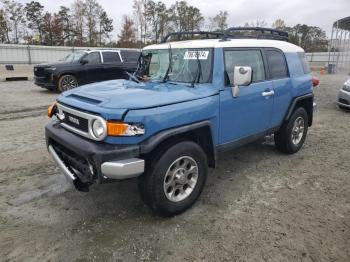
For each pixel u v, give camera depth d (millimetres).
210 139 3551
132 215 3408
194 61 3807
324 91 13359
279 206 3604
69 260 2727
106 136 2844
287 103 4816
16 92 12305
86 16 53938
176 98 3203
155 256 2779
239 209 3535
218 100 3568
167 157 3096
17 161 4891
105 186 4059
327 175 4465
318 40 64000
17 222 3275
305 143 5938
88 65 12109
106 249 2865
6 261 2715
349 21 22000
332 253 2818
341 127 7164
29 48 25281
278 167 4730
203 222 3281
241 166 4766
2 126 6965
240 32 4855
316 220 3320
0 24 47062
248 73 3393
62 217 3371
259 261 2719
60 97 3617
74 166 3215
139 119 2867
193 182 3467
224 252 2830
